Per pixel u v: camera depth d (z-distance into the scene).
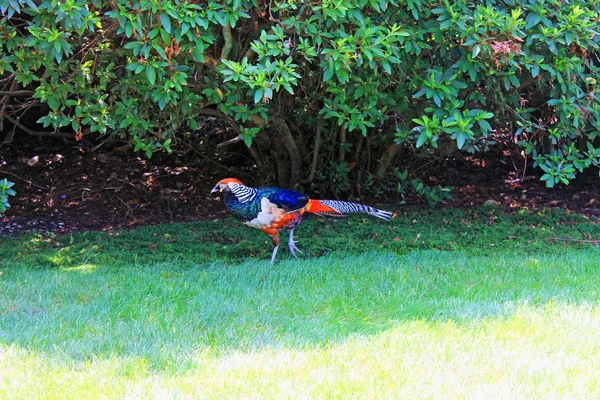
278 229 10.71
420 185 14.11
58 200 14.84
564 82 10.64
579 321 7.88
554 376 6.47
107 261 11.24
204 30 9.32
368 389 6.23
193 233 12.93
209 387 6.29
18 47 9.84
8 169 16.02
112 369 6.66
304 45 9.25
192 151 16.81
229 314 8.33
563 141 12.46
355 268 10.51
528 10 10.27
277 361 6.86
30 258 11.39
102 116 10.53
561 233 12.96
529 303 8.66
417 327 7.82
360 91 10.41
